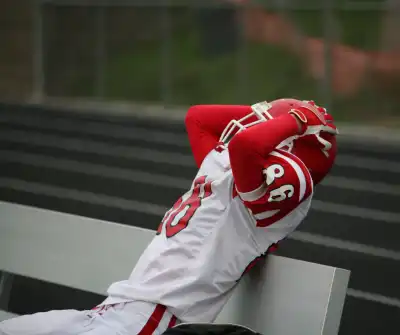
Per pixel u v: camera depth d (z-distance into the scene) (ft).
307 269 29.81
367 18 149.18
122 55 167.12
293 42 155.02
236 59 158.61
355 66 146.61
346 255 63.67
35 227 41.63
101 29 168.45
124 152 106.73
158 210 78.89
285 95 149.69
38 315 30.01
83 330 28.89
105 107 149.89
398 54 145.48
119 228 38.24
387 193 84.89
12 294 52.70
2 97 161.07
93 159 102.78
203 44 161.99
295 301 29.53
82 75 165.07
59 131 121.39
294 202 26.76
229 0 160.76
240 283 31.60
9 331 29.45
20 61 166.50
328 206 79.25
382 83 143.43
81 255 39.17
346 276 29.48
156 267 29.40
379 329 48.06
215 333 25.82
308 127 27.81
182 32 165.07
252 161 26.00
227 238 28.40
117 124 127.65
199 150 32.86
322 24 152.56
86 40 167.73
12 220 42.80
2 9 167.53
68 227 40.37
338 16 150.20
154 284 28.96
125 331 28.12
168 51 163.94
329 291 28.73
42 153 106.32
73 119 131.75
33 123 127.54
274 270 30.78
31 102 155.43
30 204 81.82
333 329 28.68
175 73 161.07
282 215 27.61
